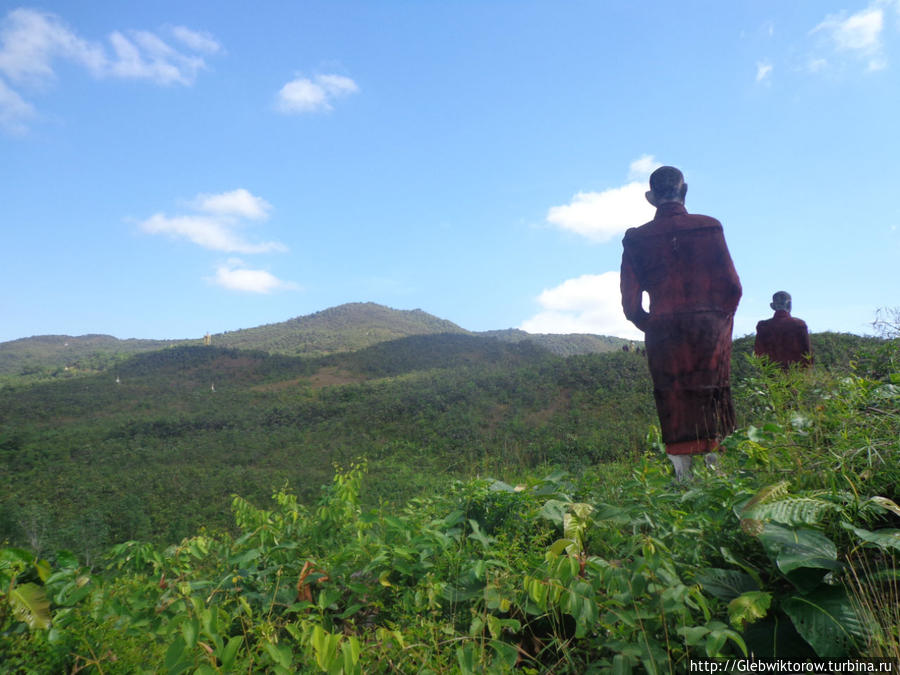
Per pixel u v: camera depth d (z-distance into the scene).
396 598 2.25
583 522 2.17
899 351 3.48
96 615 1.77
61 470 37.94
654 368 3.62
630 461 4.02
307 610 2.24
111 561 2.43
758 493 1.95
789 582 1.78
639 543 1.86
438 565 2.29
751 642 1.62
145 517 21.77
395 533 2.59
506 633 1.98
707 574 1.87
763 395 3.23
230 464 34.81
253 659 1.68
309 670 1.62
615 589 1.72
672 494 2.42
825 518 1.95
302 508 3.03
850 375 3.30
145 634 1.83
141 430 51.47
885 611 1.48
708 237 3.57
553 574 1.71
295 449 36.62
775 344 6.93
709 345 3.47
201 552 2.62
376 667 1.69
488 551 2.28
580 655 1.83
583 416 26.12
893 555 1.71
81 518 20.34
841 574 1.67
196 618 1.58
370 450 31.84
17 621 1.63
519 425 28.28
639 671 1.65
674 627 1.67
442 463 24.81
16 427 60.38
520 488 3.06
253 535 2.62
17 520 20.17
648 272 3.67
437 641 1.79
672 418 3.51
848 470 2.11
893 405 2.53
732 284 3.52
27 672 1.53
